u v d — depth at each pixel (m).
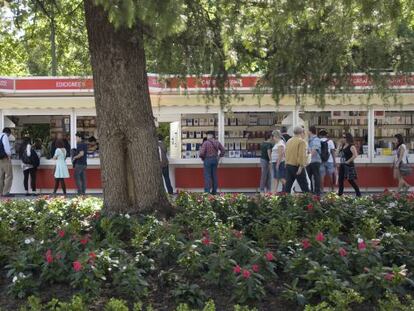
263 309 4.93
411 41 8.52
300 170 12.21
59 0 9.91
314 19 7.03
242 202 8.62
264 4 7.19
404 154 17.08
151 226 6.68
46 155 18.58
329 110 18.03
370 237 6.61
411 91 17.30
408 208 8.20
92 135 18.77
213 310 4.38
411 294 5.07
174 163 18.20
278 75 9.02
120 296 5.05
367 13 6.37
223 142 18.30
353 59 8.53
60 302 4.72
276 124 18.70
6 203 9.28
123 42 7.50
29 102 17.67
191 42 8.68
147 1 5.23
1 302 5.10
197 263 5.39
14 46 12.00
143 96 7.69
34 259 5.46
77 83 17.44
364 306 4.88
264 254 5.36
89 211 8.40
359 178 18.38
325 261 5.29
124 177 7.66
